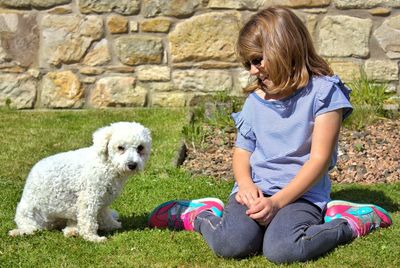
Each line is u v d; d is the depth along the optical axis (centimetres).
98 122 825
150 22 896
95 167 445
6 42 901
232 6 892
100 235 465
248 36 428
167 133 766
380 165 638
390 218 467
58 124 818
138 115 855
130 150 439
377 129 746
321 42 896
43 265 407
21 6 894
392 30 888
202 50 901
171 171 626
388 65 894
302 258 402
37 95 912
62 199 450
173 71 906
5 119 840
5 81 907
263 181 444
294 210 417
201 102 888
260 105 452
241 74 903
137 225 487
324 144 425
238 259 414
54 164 452
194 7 893
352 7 887
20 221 466
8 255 422
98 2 892
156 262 409
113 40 901
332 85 431
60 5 896
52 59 904
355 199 539
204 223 438
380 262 402
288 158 439
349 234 431
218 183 593
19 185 586
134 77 908
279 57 416
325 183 451
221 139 738
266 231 412
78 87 908
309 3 888
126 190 567
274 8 433
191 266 404
